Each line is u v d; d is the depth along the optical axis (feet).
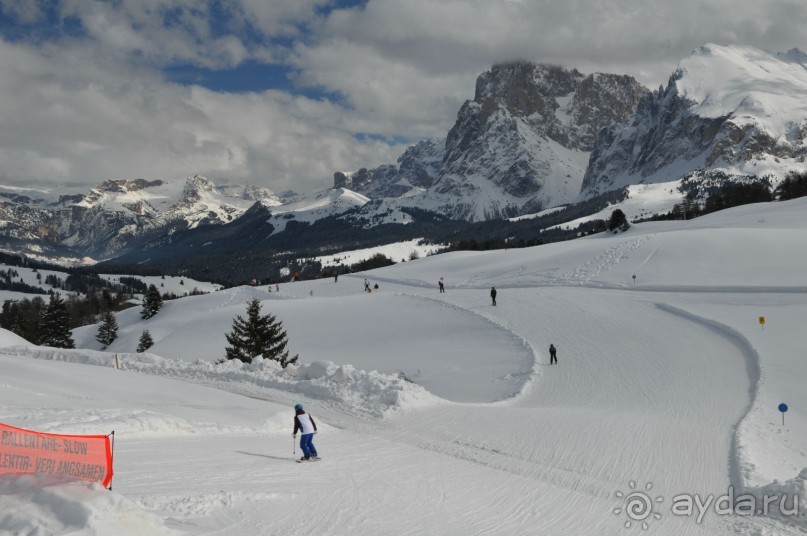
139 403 91.09
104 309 617.62
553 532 50.39
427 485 60.75
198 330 280.51
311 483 58.18
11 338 225.56
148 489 50.96
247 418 86.02
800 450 79.71
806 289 192.75
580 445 77.56
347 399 105.50
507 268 310.65
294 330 237.66
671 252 262.47
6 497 39.14
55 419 67.36
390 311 240.73
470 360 169.37
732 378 126.31
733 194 594.24
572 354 160.15
